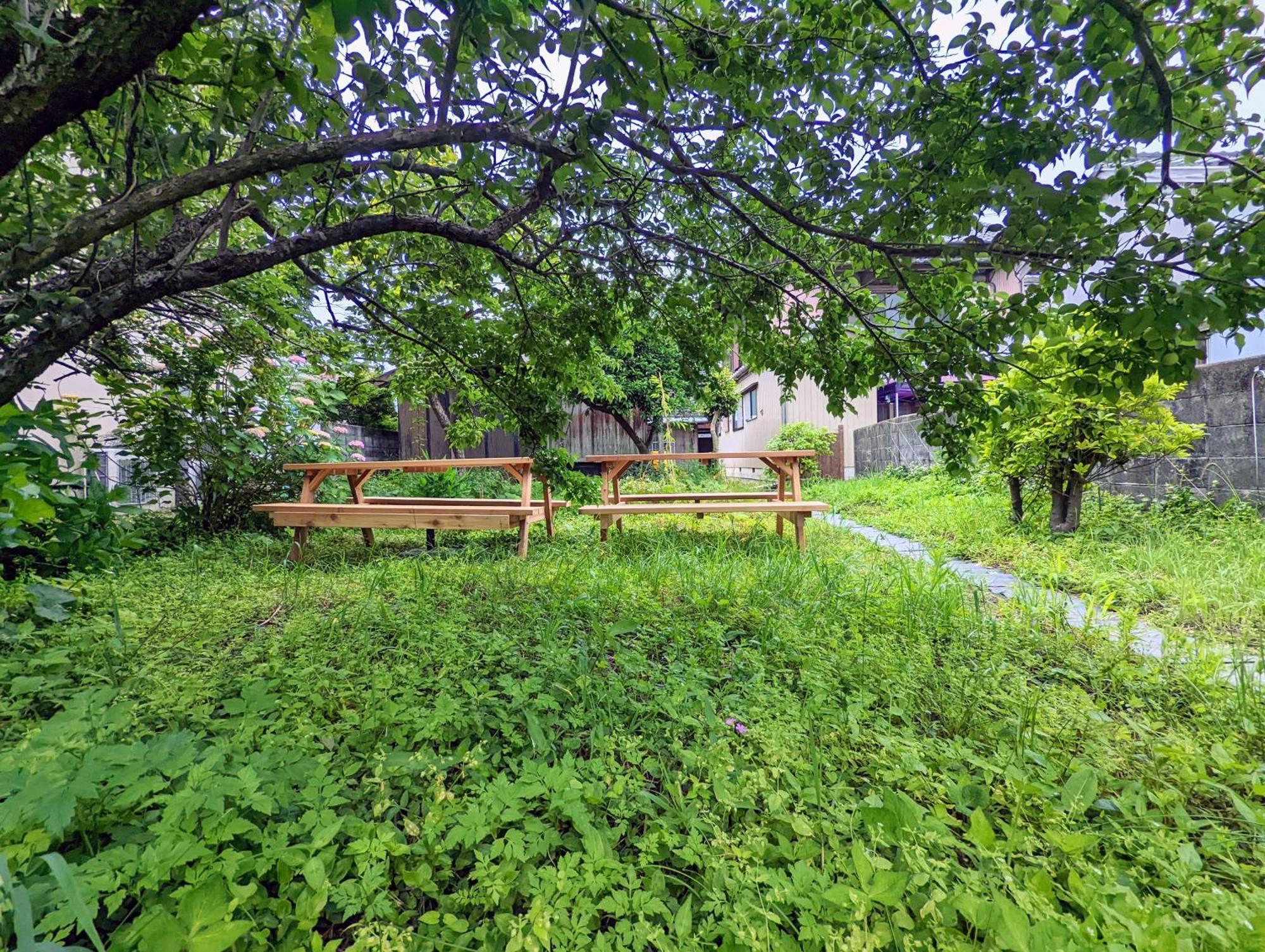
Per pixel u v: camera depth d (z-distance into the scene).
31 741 1.10
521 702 1.62
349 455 6.56
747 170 1.98
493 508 4.40
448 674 1.90
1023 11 1.33
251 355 4.80
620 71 1.27
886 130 1.68
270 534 5.12
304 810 1.19
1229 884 1.09
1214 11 1.17
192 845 0.92
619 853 1.20
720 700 1.79
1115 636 2.39
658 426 12.76
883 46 1.57
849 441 11.83
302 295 3.90
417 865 1.11
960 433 2.12
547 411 3.31
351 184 2.14
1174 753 1.41
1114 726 1.64
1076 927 0.87
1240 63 1.19
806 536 4.99
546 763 1.35
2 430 1.78
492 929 0.96
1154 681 1.91
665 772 1.39
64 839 1.03
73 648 1.82
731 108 1.83
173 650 2.04
